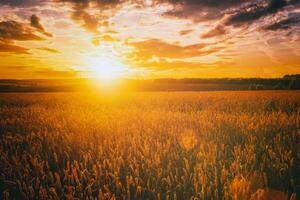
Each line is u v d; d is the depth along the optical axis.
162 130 5.43
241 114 8.05
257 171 2.92
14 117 8.66
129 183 2.77
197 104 13.45
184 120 6.84
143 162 3.46
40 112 10.05
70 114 9.05
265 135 4.70
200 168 2.96
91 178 3.00
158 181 2.88
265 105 11.62
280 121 6.17
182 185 2.70
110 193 2.59
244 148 3.88
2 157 3.65
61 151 3.92
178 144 4.30
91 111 10.08
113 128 5.83
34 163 3.31
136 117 7.68
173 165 3.36
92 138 4.81
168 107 12.20
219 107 11.38
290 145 3.85
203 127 5.62
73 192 2.60
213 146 3.99
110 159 3.60
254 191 2.57
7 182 2.91
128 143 4.43
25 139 4.94
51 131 5.86
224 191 2.51
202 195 2.46
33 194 2.60
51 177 2.93
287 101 13.26
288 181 2.76
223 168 2.90
